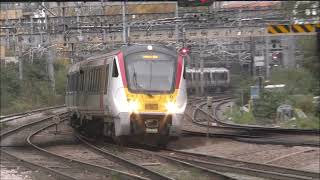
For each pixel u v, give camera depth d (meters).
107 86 35.34
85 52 78.06
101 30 71.69
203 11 71.88
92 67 40.34
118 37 72.38
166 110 33.53
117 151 32.41
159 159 28.09
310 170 24.16
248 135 39.91
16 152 33.94
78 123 48.50
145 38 76.25
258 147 32.66
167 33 76.62
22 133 49.44
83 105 43.12
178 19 68.81
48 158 30.33
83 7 65.50
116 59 34.16
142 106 33.31
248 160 28.17
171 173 23.30
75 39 71.75
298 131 40.62
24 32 74.69
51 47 76.69
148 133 33.53
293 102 62.75
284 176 21.42
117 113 33.53
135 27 74.12
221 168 24.77
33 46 78.25
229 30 78.88
